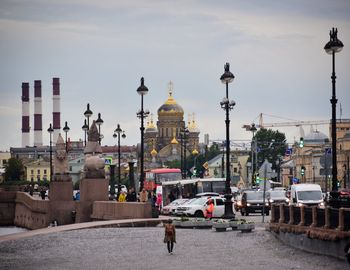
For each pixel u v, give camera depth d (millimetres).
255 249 68938
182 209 126062
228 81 112938
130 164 175750
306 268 55344
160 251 68938
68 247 73312
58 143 142500
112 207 110125
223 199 126500
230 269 56156
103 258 64688
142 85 123875
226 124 112938
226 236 81688
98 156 122062
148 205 100750
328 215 61875
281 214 75500
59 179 142625
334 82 78062
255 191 138750
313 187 129500
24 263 62312
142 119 126500
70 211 140750
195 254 66250
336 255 59781
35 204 159250
